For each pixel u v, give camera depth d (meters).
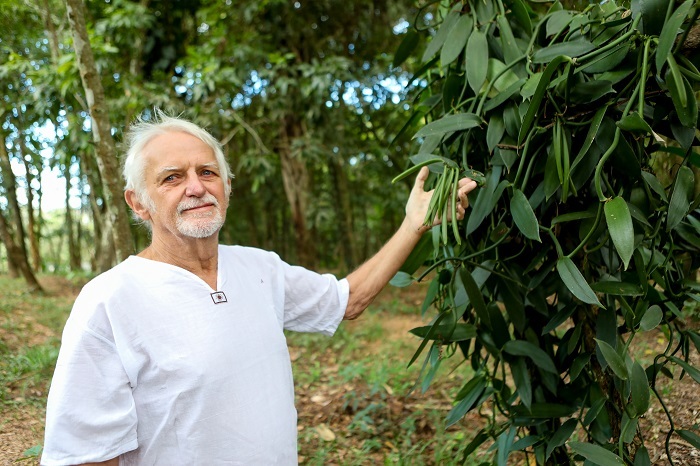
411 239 1.36
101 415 1.03
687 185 1.06
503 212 1.31
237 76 5.44
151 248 1.19
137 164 1.15
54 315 4.39
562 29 1.22
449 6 1.52
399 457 2.17
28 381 2.80
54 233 9.80
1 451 2.09
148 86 5.09
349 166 6.45
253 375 1.12
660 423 1.90
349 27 6.59
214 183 1.16
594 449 1.08
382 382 2.88
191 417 1.06
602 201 1.01
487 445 2.22
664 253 1.31
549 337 1.42
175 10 6.53
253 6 5.67
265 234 9.12
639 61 1.03
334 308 1.36
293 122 6.52
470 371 3.03
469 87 1.37
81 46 2.70
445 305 1.49
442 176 1.21
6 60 5.38
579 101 1.10
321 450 2.27
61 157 4.92
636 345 2.59
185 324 1.09
